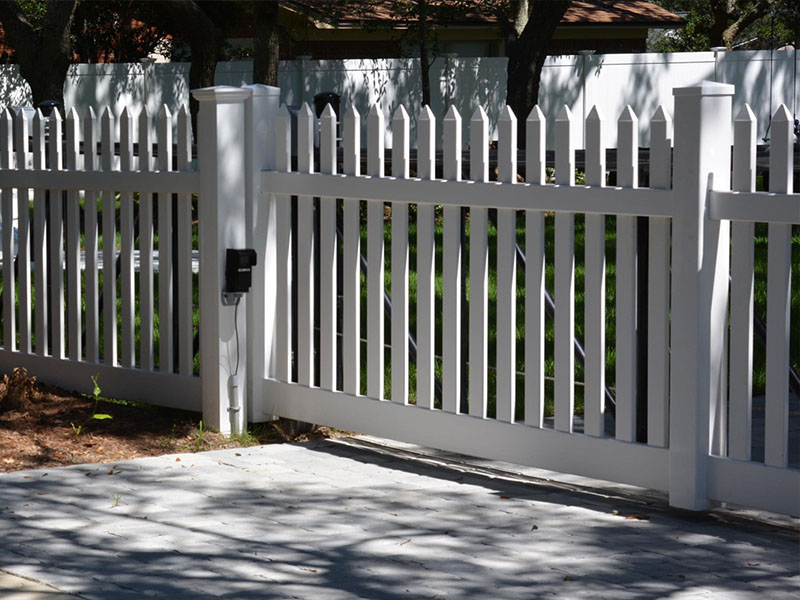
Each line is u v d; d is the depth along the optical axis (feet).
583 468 15.81
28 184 22.66
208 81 56.59
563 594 12.07
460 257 16.92
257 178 19.36
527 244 16.10
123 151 20.93
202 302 19.56
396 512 15.15
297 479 16.80
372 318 18.22
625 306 15.23
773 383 14.08
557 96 67.72
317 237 20.84
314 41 85.97
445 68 68.85
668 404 15.24
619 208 15.01
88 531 14.29
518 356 25.18
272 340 19.86
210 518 14.85
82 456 18.12
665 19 96.22
